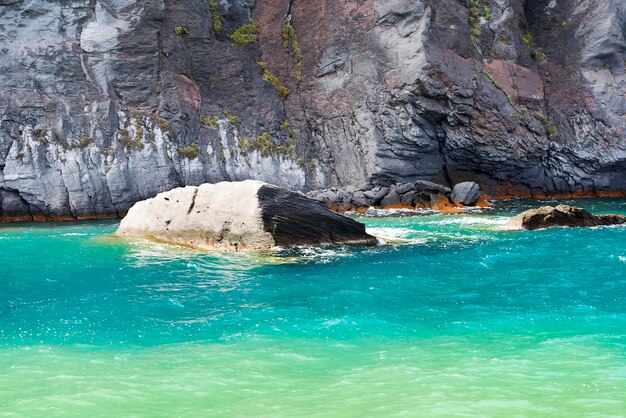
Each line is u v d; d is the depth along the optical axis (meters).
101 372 5.64
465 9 33.47
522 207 25.92
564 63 35.81
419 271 11.16
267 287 9.95
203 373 5.57
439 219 21.25
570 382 5.12
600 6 35.88
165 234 15.85
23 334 7.18
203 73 30.12
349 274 11.00
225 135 28.56
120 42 27.22
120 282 10.53
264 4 34.41
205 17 31.14
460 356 5.98
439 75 29.53
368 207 25.95
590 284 9.71
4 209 23.11
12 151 23.48
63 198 23.42
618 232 16.06
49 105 24.89
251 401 4.81
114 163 24.44
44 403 4.75
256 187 14.52
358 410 4.53
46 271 11.66
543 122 33.38
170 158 25.73
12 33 26.03
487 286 9.72
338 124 30.81
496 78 32.88
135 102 26.69
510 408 4.50
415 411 4.46
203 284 10.28
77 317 8.02
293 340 6.75
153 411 4.61
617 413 4.38
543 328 7.07
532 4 38.09
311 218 14.67
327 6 33.66
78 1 27.31
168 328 7.42
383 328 7.21
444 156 30.64
